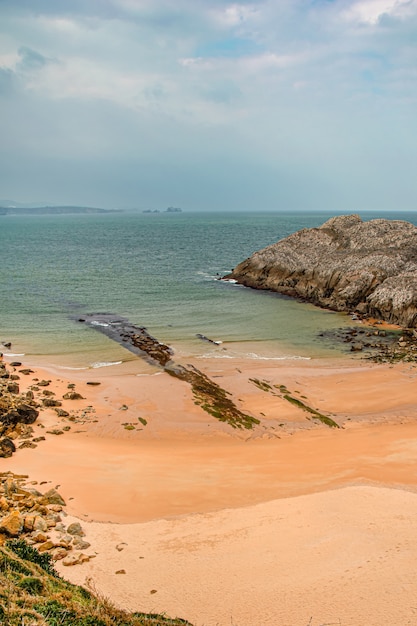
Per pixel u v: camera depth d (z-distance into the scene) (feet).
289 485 75.05
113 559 54.80
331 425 103.04
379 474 77.97
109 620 41.50
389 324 187.42
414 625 42.73
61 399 111.86
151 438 95.40
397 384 126.31
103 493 71.51
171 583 50.49
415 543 56.44
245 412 108.78
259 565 53.72
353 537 58.54
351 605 46.06
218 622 44.47
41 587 44.21
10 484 67.51
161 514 66.23
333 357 149.28
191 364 139.23
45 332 170.19
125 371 132.77
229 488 74.13
